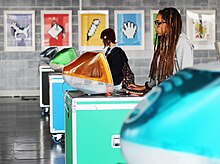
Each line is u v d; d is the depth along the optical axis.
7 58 13.85
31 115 10.10
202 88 1.33
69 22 13.94
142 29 14.02
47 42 13.94
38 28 13.91
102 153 4.03
